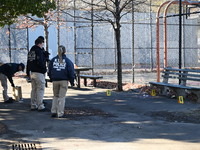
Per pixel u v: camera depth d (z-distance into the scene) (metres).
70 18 22.69
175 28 27.81
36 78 7.95
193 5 18.11
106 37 25.70
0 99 10.35
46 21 17.31
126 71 22.14
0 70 9.34
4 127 6.23
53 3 9.59
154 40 27.30
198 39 27.14
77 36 24.64
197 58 27.34
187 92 10.11
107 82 14.51
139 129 5.95
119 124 6.42
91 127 6.17
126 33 26.91
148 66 27.08
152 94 10.73
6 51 22.58
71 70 7.09
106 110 8.08
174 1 13.61
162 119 6.91
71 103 9.23
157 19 12.73
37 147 4.83
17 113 7.81
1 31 22.31
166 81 11.30
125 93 11.38
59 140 5.24
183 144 4.85
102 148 4.70
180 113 7.48
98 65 25.55
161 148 4.64
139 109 8.17
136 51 27.09
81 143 5.03
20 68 9.42
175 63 27.77
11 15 9.55
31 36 23.22
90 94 11.26
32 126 6.32
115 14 11.80
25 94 11.52
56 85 7.17
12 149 4.73
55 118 7.11
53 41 24.11
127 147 4.73
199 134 5.48
